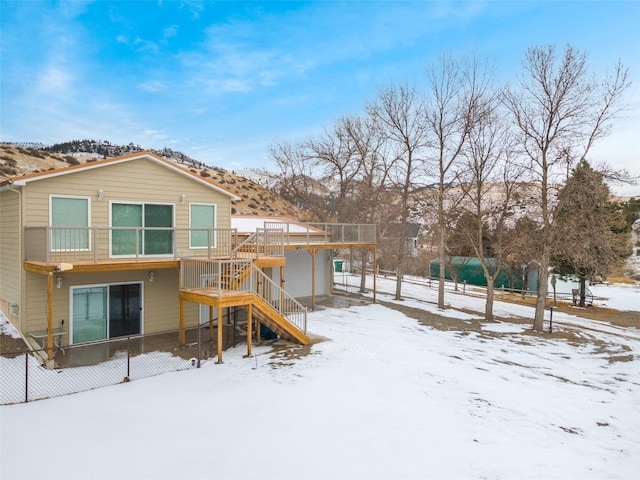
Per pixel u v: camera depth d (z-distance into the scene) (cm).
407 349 1264
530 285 3138
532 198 1883
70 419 684
